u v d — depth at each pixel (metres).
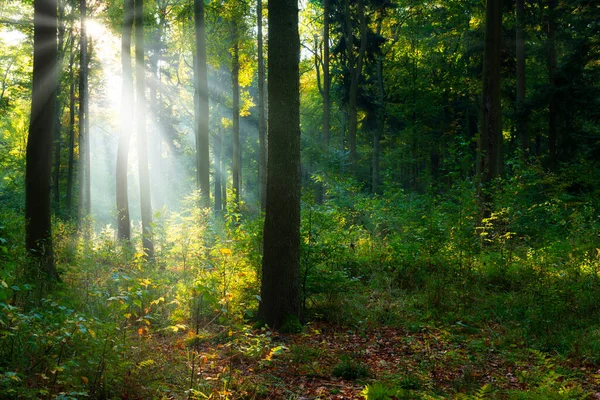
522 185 16.44
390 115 40.56
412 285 11.29
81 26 21.05
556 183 18.75
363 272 12.20
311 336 8.43
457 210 14.17
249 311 9.05
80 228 18.62
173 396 5.35
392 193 19.22
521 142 24.11
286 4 8.62
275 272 8.80
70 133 28.20
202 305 8.53
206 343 7.50
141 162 15.60
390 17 36.16
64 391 4.88
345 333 8.71
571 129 22.84
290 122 8.78
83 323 5.21
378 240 14.57
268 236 8.88
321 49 39.75
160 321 7.87
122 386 5.23
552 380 5.69
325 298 10.32
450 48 36.44
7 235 9.22
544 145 36.97
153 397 5.25
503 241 12.61
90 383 5.06
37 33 10.21
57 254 13.08
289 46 8.67
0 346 5.14
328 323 9.30
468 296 10.34
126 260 11.09
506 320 9.20
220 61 26.75
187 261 10.48
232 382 5.94
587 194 19.20
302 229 9.93
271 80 8.76
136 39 15.92
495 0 16.55
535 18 23.08
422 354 7.58
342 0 30.67
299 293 9.00
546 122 28.61
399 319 9.41
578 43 21.62
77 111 29.66
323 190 23.56
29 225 9.94
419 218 15.44
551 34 24.33
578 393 5.50
